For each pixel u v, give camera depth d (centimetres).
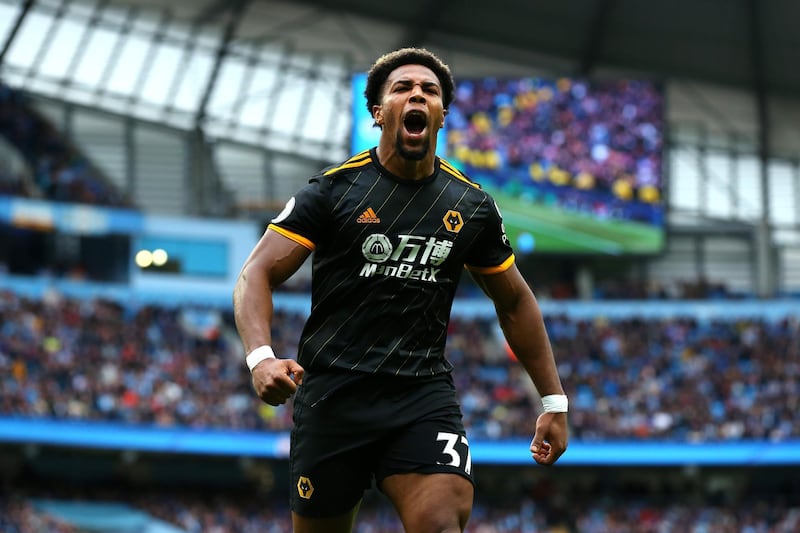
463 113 5703
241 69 6656
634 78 5694
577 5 5888
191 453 5078
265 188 6856
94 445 4872
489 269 653
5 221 5562
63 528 4519
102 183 6525
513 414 5316
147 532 4862
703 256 6969
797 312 6162
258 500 5372
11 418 4706
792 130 6812
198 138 6700
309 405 623
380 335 613
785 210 6969
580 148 5669
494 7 5972
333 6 6044
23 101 6419
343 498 620
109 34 6475
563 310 6262
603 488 5609
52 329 5256
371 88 651
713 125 6925
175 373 5303
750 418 5331
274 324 5888
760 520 5191
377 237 612
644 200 5638
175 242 6194
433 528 588
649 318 6197
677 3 5828
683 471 5547
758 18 5869
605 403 5459
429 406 614
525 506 5266
